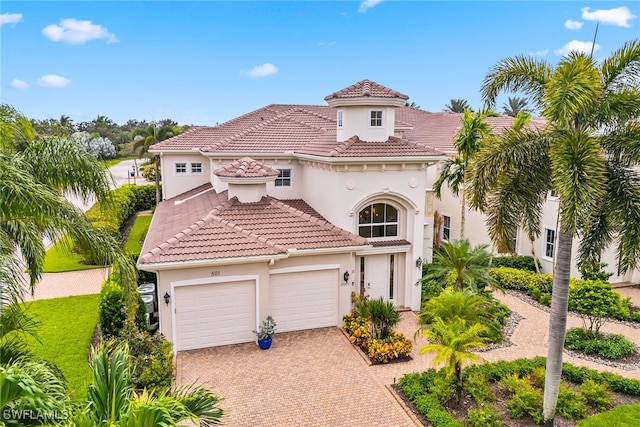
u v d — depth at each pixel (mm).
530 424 11719
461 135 21328
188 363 15297
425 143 31156
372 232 19875
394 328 17859
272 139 24031
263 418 12164
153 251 15602
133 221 41250
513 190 11688
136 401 6602
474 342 12070
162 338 14273
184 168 28234
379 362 15312
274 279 17297
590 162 9859
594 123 11023
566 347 16594
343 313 18312
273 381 14109
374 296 20047
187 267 15734
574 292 17312
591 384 12820
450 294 14672
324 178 19844
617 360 15656
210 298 16359
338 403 12875
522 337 17531
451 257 19125
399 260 20219
